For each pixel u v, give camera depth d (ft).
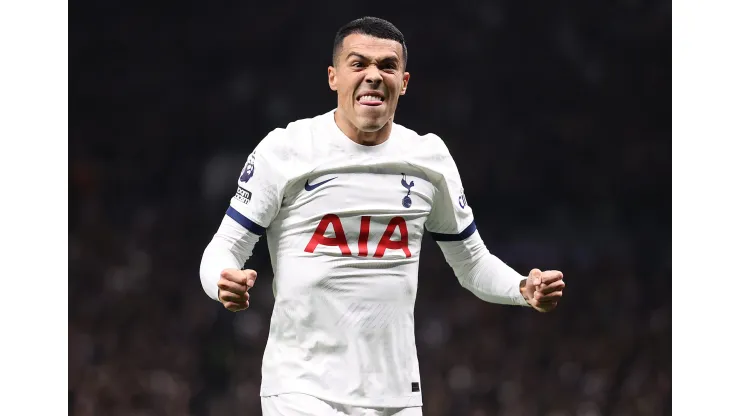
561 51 76.54
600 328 71.26
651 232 77.41
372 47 27.17
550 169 78.07
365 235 27.61
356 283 27.50
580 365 68.18
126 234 75.31
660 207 77.61
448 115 77.25
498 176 77.92
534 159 78.07
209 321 68.54
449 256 30.12
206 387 66.28
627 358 69.51
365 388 27.43
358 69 27.20
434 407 65.98
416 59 76.79
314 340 27.48
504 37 76.54
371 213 27.61
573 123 77.87
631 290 74.18
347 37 27.53
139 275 73.20
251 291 70.13
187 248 75.51
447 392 66.69
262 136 77.15
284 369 27.68
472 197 78.02
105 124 77.15
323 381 27.30
